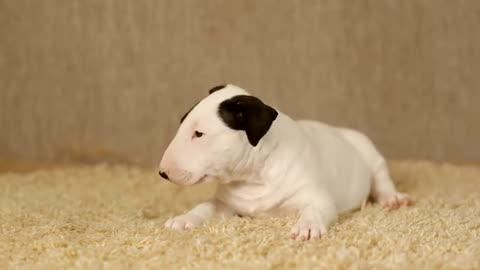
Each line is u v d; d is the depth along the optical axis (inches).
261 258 37.3
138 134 72.5
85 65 71.9
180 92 71.9
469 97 70.6
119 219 45.6
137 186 58.3
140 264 37.3
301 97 71.6
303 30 70.8
